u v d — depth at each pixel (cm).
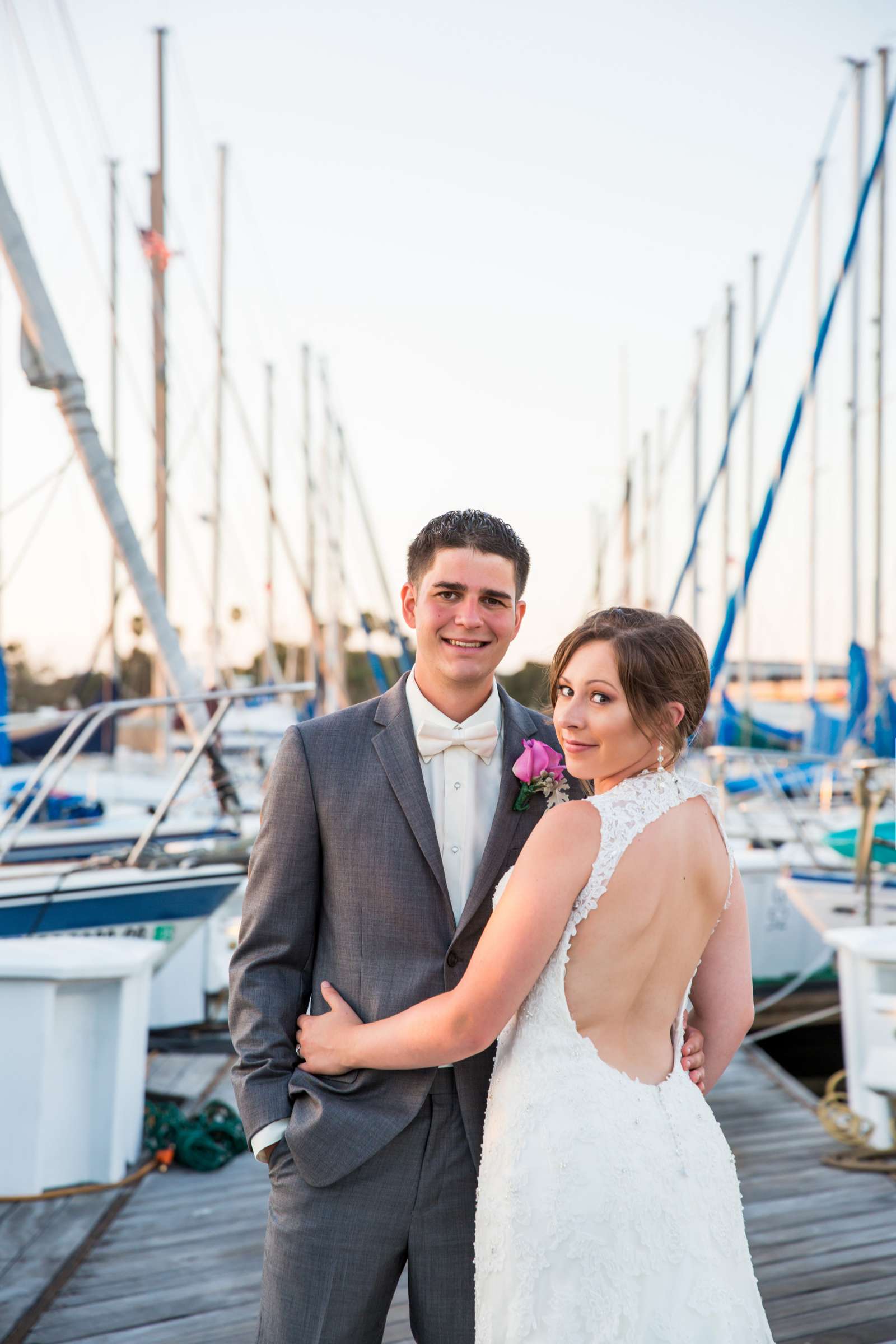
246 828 622
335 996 159
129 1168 353
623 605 151
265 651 1478
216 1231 310
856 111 1097
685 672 145
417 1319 157
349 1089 155
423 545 165
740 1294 138
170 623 520
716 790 153
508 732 169
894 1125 375
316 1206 154
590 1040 139
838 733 970
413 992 156
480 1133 155
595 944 138
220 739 532
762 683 1282
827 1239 309
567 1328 128
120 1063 345
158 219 996
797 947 657
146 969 362
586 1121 134
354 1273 153
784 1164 367
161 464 916
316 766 165
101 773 1027
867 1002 380
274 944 166
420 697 169
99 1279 281
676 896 141
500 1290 135
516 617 166
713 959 162
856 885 560
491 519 165
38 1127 330
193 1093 437
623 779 149
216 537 1209
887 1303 272
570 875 136
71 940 364
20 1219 315
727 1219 141
